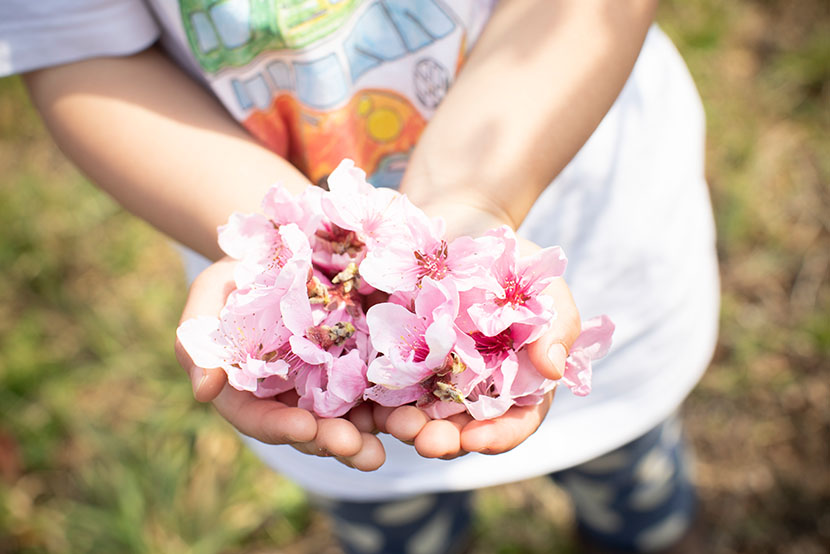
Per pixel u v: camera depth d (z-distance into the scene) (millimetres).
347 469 569
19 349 913
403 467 565
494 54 459
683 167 572
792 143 977
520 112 446
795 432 840
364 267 405
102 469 850
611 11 456
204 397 406
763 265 914
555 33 454
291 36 456
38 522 825
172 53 500
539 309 397
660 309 577
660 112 561
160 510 823
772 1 1071
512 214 445
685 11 1047
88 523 815
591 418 583
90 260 980
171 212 471
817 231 928
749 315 891
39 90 484
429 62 477
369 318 402
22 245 979
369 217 416
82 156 481
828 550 789
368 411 416
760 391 859
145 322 936
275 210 423
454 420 408
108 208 1002
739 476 833
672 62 578
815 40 1019
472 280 397
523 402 410
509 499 835
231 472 846
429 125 459
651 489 677
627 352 576
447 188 440
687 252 584
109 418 888
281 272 394
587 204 542
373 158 495
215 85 472
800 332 873
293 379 419
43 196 1002
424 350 403
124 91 476
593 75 452
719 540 808
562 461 579
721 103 1002
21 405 888
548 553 802
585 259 553
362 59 471
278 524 835
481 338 410
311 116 473
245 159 467
